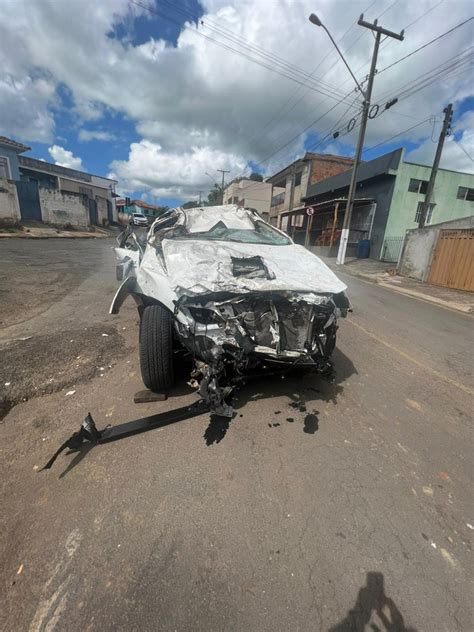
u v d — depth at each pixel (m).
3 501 1.75
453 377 3.60
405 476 2.08
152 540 1.57
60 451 2.00
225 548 1.55
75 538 1.57
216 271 2.69
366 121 13.15
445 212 16.67
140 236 4.44
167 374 2.66
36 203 20.61
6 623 1.24
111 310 2.73
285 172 27.28
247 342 2.40
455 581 1.46
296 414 2.68
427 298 8.30
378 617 1.31
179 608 1.30
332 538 1.63
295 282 2.68
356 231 18.09
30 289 6.18
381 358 4.02
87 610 1.29
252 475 2.01
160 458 2.11
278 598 1.35
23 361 3.21
